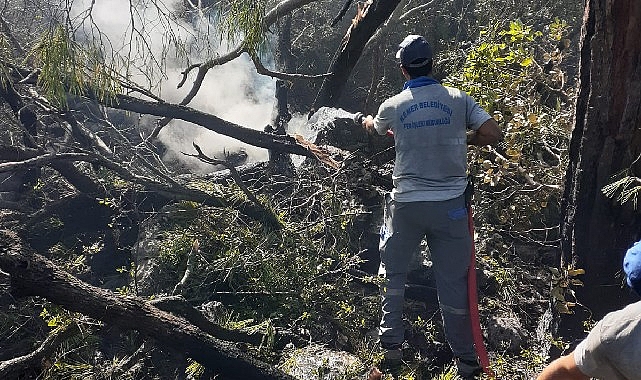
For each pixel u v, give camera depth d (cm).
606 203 298
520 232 426
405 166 276
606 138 287
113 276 512
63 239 560
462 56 615
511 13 736
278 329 405
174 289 428
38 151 530
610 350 154
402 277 291
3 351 416
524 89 471
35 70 484
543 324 360
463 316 281
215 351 350
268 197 516
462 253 276
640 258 155
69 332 355
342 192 460
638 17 259
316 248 453
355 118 321
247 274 443
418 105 274
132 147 558
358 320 411
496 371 323
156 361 405
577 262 318
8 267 324
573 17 736
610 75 274
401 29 802
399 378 343
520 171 403
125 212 523
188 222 486
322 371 355
